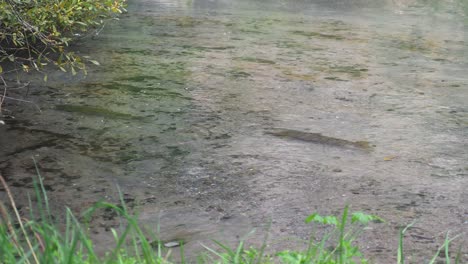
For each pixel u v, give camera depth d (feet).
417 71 28.84
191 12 42.68
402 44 35.06
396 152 18.70
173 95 23.41
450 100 24.40
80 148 18.07
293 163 17.54
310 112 22.18
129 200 14.98
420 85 26.43
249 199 15.23
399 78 27.43
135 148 18.24
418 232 13.67
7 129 19.25
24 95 22.61
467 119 22.17
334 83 26.08
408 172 17.21
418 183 16.48
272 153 18.24
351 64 29.60
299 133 20.02
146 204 14.80
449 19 46.14
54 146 18.12
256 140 19.24
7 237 10.09
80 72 25.85
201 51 30.71
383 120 21.67
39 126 19.63
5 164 16.71
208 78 25.95
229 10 44.55
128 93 23.43
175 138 19.11
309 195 15.55
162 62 28.22
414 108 23.18
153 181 16.10
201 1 48.65
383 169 17.35
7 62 26.35
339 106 23.04
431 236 13.51
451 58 31.99
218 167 17.11
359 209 14.79
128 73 26.11
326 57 30.76
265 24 39.22
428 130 20.81
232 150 18.35
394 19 44.60
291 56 30.60
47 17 25.40
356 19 43.52
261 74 26.94
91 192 15.31
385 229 13.74
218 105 22.48
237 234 13.37
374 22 42.60
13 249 10.09
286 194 15.56
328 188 15.99
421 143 19.56
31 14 23.62
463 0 59.88
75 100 22.34
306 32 37.19
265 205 14.90
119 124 20.12
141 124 20.20
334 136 19.88
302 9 47.11
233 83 25.39
